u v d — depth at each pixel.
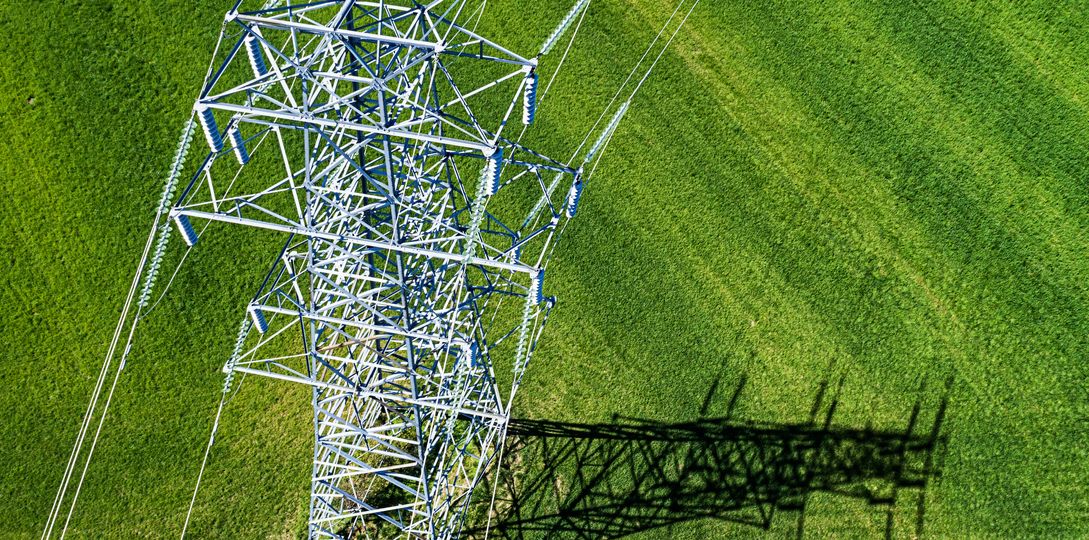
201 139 27.39
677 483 25.12
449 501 22.75
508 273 26.77
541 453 25.14
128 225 26.28
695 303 26.72
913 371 26.41
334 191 17.23
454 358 25.23
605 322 26.34
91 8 27.89
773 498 25.12
